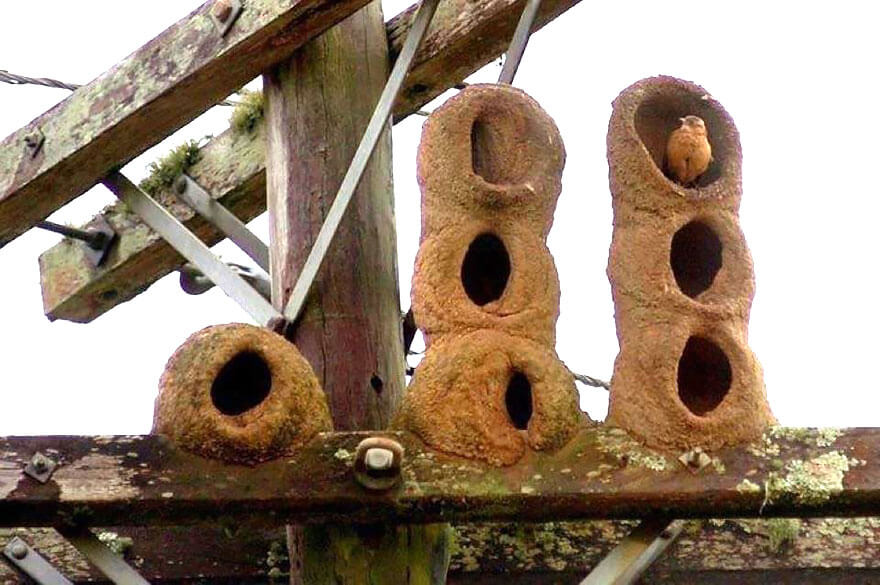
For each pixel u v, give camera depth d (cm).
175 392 812
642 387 832
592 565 939
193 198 1142
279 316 964
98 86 1027
